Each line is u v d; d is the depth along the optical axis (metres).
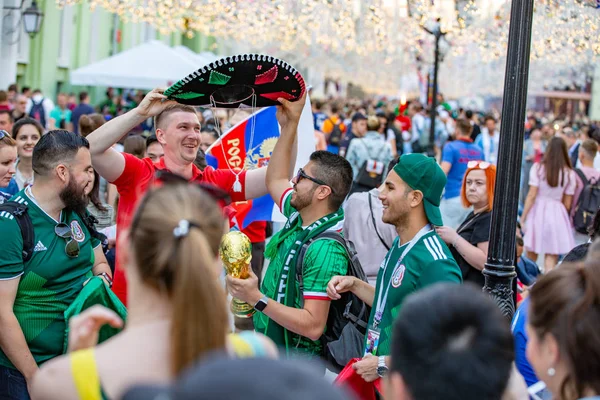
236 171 4.86
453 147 11.69
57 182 3.95
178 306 2.06
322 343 4.25
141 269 2.14
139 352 2.13
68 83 22.41
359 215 5.68
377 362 3.64
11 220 3.82
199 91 4.35
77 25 22.73
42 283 3.93
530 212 10.35
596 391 2.15
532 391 3.01
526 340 3.15
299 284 4.14
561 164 10.05
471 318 2.00
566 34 7.86
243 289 3.83
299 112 4.60
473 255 5.22
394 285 3.74
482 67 24.83
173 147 4.53
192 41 35.22
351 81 36.78
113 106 22.27
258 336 2.30
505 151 4.31
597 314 2.14
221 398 1.37
